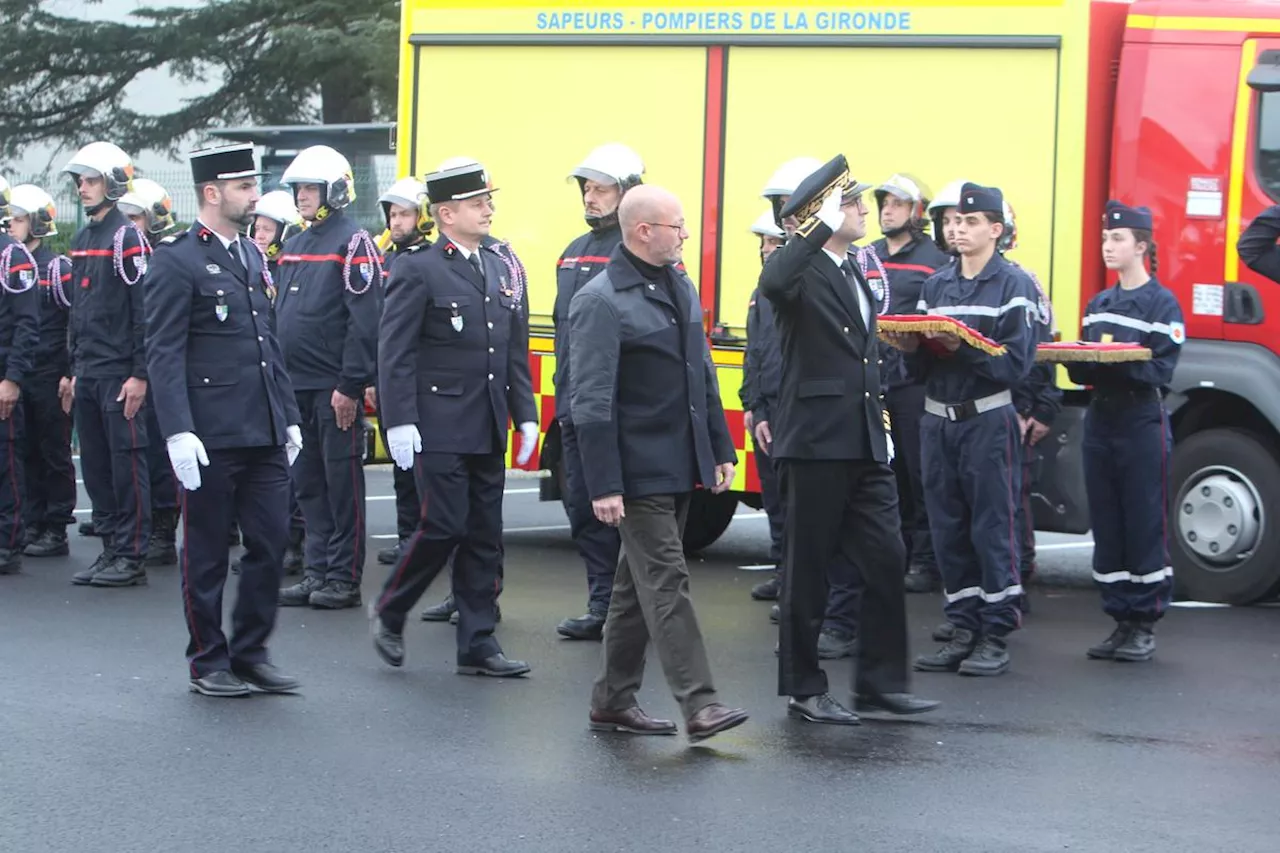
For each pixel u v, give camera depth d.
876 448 6.53
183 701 6.96
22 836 5.29
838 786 5.80
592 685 7.20
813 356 6.52
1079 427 9.41
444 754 6.20
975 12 9.61
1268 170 9.09
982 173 9.62
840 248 6.61
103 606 9.08
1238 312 9.10
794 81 10.03
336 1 25.38
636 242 6.39
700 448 6.39
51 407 10.70
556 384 8.39
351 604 9.17
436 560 7.44
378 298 9.14
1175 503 9.34
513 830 5.36
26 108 27.08
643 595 6.30
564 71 10.60
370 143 17.64
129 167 9.91
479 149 10.84
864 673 6.71
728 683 7.37
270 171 17.83
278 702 6.97
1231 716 6.81
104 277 9.69
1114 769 6.03
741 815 5.50
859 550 6.65
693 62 10.27
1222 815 5.52
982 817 5.48
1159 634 8.48
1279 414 8.98
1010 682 7.41
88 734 6.44
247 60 26.19
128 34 26.44
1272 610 9.12
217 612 7.07
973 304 7.39
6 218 10.48
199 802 5.62
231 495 7.05
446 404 7.37
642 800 5.65
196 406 6.95
